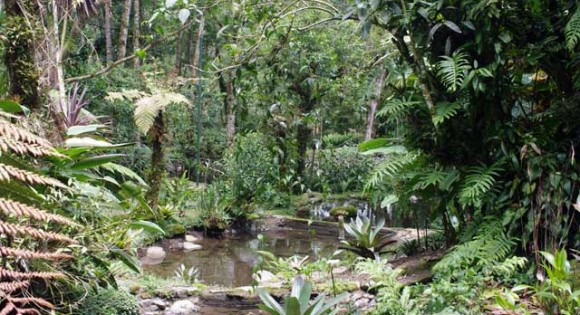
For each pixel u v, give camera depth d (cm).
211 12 396
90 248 240
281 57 429
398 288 282
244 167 684
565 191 293
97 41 1119
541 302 238
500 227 314
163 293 344
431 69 345
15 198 87
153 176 577
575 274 260
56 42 328
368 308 310
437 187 365
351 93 561
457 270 286
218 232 659
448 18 320
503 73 325
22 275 73
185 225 642
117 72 832
